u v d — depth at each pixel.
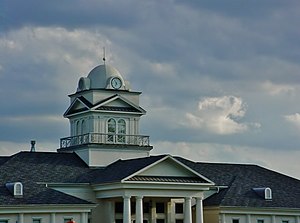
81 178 120.00
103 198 118.94
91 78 129.25
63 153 125.62
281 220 128.75
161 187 116.06
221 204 123.75
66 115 131.75
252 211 126.06
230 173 133.88
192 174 119.19
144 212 122.88
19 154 122.06
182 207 125.81
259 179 134.12
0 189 112.12
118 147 125.69
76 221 113.19
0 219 108.44
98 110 125.75
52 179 117.88
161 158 116.31
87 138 124.25
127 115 127.88
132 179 113.88
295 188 134.50
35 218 110.75
